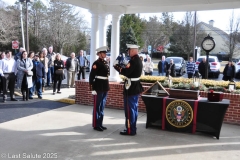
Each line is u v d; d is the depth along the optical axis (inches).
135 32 1416.1
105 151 160.1
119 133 195.8
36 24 1293.1
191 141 181.6
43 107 274.4
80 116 240.8
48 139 178.4
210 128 191.0
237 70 653.9
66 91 383.6
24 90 305.6
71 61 418.6
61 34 1198.3
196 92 197.2
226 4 278.5
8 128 200.1
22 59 303.1
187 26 1291.8
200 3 272.8
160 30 1595.7
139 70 191.0
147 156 153.7
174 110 199.0
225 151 165.0
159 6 300.8
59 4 1187.9
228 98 231.0
